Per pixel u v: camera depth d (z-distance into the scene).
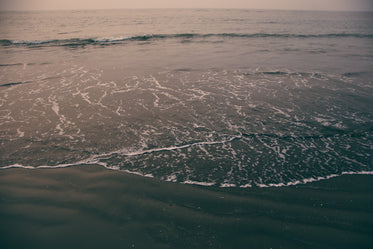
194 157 4.77
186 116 6.59
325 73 10.70
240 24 32.81
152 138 5.45
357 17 55.28
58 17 46.28
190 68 11.65
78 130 5.75
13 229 3.09
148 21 36.34
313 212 3.42
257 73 10.80
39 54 14.80
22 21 36.47
